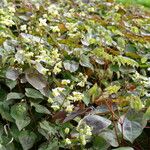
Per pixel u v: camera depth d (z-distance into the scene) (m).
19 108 0.69
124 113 0.67
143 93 0.74
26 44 0.86
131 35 1.10
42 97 0.73
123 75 0.91
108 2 1.65
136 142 0.69
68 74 0.86
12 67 0.77
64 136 0.68
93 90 0.74
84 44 0.96
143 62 0.93
